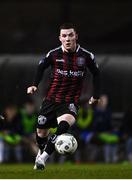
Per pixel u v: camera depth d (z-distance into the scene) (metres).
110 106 54.66
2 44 97.12
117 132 51.66
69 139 26.27
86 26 102.88
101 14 104.25
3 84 54.59
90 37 72.69
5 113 49.25
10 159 51.41
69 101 27.72
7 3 105.75
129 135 51.59
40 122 28.17
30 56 55.69
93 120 50.94
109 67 54.94
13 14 105.06
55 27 103.19
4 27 103.75
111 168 31.42
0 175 24.92
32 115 51.34
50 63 28.06
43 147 29.25
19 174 25.47
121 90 54.59
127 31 69.44
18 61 55.25
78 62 27.88
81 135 50.91
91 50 68.31
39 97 53.16
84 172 26.69
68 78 27.80
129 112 51.62
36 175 24.89
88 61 28.17
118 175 24.91
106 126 51.22
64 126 26.70
